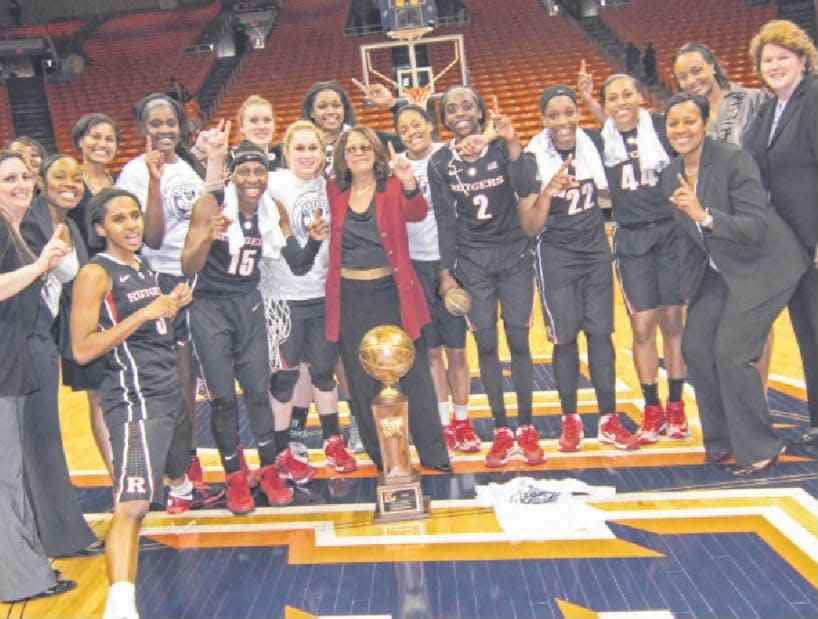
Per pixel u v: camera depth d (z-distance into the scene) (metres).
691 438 4.65
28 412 3.61
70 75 22.16
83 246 3.90
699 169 4.03
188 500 4.21
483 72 19.92
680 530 3.48
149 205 3.85
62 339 3.76
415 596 3.11
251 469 4.77
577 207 4.34
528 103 18.16
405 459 3.91
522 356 4.45
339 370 4.88
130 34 25.25
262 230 4.02
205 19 26.00
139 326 3.08
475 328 4.41
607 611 2.89
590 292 4.47
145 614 3.14
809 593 2.90
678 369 4.62
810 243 4.05
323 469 4.66
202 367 4.01
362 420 4.37
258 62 22.47
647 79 18.81
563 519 3.64
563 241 4.38
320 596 3.18
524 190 4.12
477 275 4.38
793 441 4.42
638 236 4.44
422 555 3.46
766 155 4.09
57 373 3.71
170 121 4.06
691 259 4.17
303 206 4.23
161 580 3.43
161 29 25.44
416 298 4.21
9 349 3.21
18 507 3.31
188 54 23.31
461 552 3.46
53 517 3.67
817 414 4.41
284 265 4.25
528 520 3.66
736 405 4.04
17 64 22.75
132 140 18.61
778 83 3.99
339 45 22.84
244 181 3.87
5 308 3.21
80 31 25.20
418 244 4.58
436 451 4.42
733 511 3.62
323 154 4.22
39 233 3.62
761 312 3.97
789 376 5.73
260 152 3.94
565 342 4.48
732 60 18.89
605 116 4.83
